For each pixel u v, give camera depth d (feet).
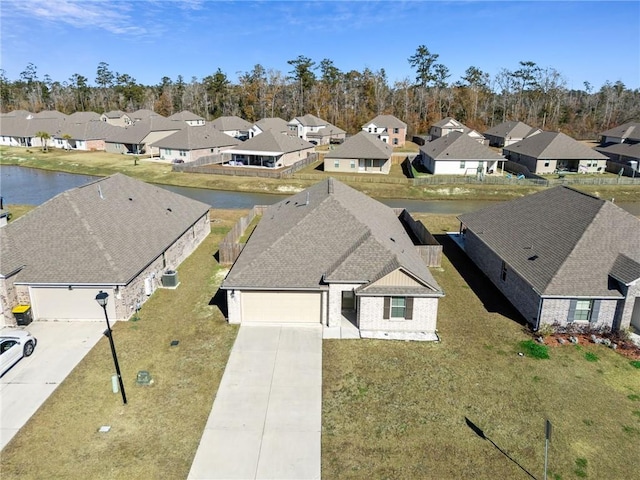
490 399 55.31
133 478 43.70
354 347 66.59
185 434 49.34
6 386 56.65
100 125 306.76
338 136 350.23
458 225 133.90
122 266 74.23
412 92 427.33
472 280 92.68
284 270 73.05
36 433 49.11
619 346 66.85
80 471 44.42
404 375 59.98
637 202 175.52
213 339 68.28
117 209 89.25
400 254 76.02
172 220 100.12
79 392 55.83
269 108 435.94
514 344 67.87
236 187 192.24
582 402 54.90
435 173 214.28
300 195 109.19
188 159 241.55
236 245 97.35
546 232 83.05
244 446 47.67
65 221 78.54
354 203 93.61
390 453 46.93
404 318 70.90
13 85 579.07
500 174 214.69
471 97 413.59
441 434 49.52
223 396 55.47
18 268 72.02
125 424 50.72
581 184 191.21
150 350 65.21
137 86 523.29
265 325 72.69
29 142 307.78
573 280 69.31
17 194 178.70
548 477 43.93
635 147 221.25
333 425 50.88
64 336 68.59
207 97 470.39
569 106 438.81
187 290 85.35
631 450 47.42
